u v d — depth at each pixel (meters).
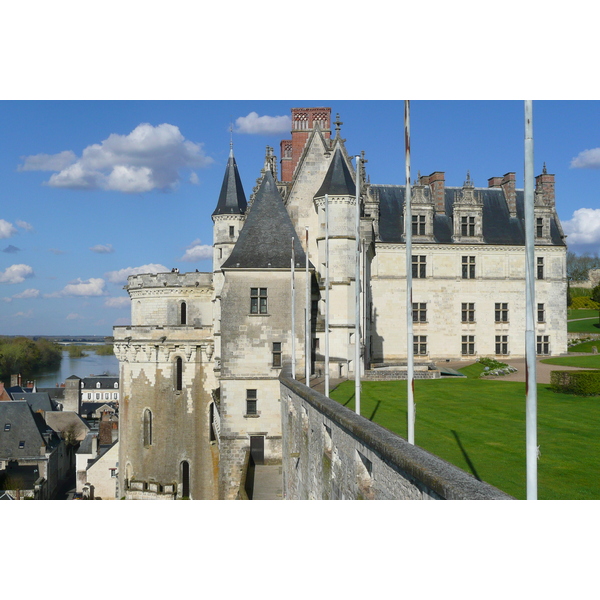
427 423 22.08
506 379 39.88
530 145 10.73
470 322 63.50
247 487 31.27
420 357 62.31
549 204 66.50
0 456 85.38
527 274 10.61
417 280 62.78
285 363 37.56
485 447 17.81
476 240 63.62
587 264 130.38
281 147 53.72
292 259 35.72
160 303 59.47
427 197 63.62
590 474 14.67
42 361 198.12
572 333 77.75
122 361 59.00
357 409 22.36
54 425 113.56
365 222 44.88
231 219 54.81
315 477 21.20
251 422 37.19
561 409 24.89
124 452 58.16
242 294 37.66
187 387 56.31
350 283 39.00
